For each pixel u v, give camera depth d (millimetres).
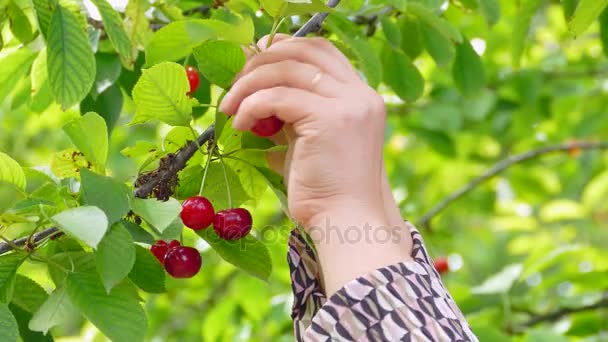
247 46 984
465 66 1387
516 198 2676
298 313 997
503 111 2311
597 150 2633
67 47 1060
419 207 2443
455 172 2785
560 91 2326
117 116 1269
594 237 2186
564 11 1255
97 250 929
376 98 947
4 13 1154
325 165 933
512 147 2654
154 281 1022
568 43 2459
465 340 911
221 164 1048
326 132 932
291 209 947
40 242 998
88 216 904
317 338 905
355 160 934
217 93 1612
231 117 1012
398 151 2730
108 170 1033
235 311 2039
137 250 1016
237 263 1011
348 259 927
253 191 1062
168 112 1003
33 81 1220
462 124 2332
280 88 941
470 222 3053
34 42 1210
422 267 929
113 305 955
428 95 2291
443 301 923
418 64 2168
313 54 962
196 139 1017
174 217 939
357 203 934
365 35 1317
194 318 2328
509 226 2162
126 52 1120
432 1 1307
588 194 2043
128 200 944
